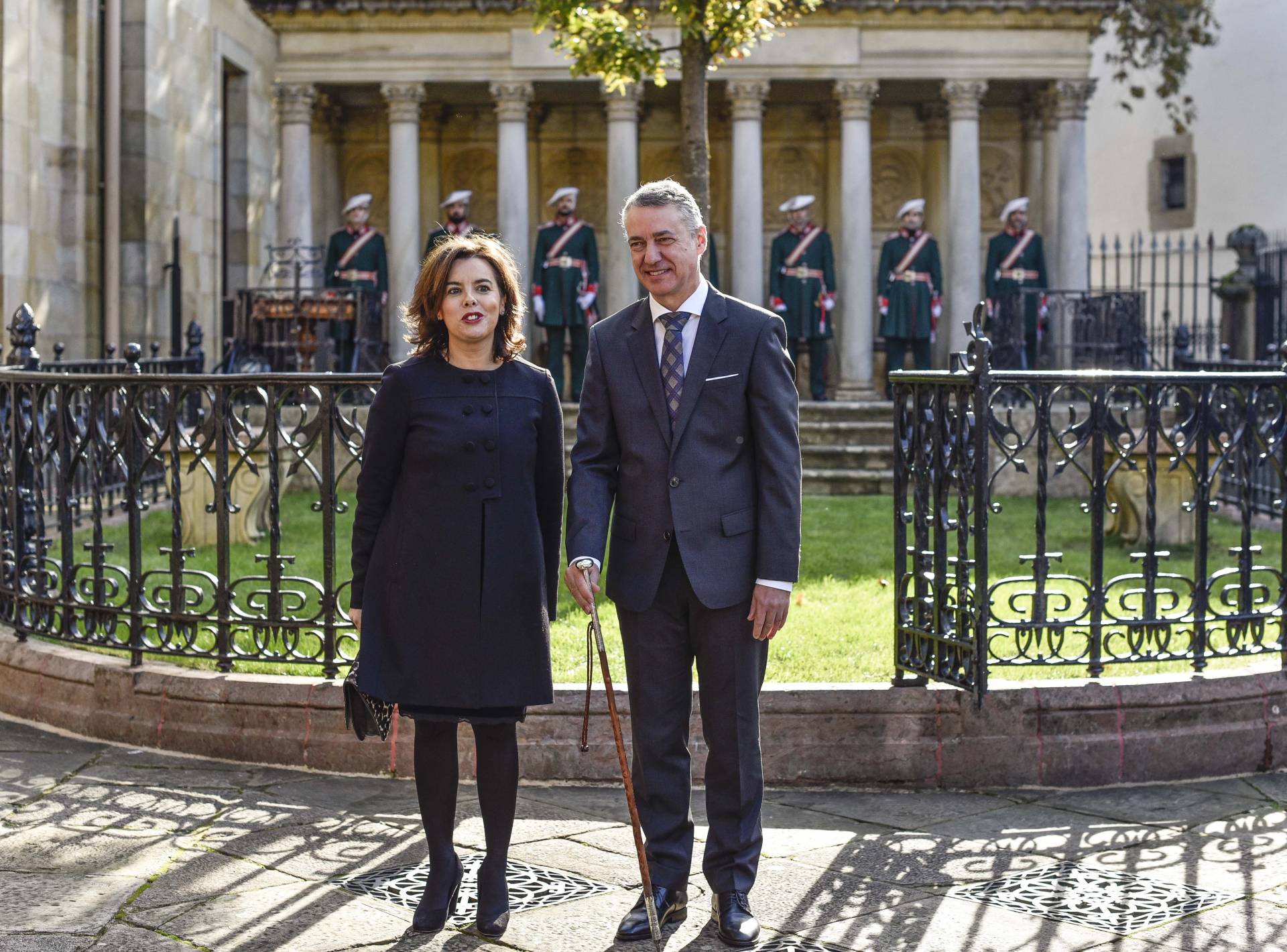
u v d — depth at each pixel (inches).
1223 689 229.6
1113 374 226.1
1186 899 174.2
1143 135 1110.4
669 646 170.1
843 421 695.7
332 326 693.9
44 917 165.6
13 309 597.6
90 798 213.2
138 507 251.0
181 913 167.5
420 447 165.5
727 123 892.0
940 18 789.9
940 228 890.1
